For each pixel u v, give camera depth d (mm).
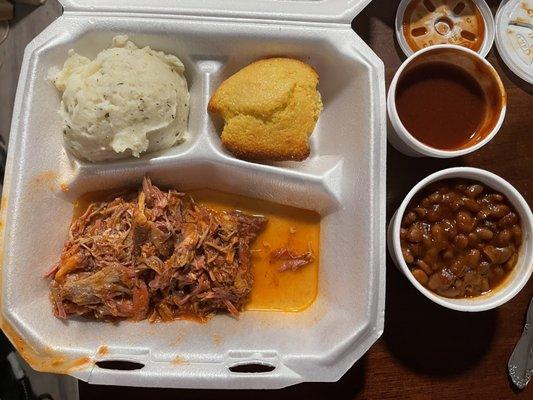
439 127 271
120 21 255
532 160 291
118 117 249
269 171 269
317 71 283
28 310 254
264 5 261
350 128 272
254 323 278
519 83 296
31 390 315
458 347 278
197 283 272
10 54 307
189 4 259
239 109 261
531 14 302
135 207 273
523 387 278
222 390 271
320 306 282
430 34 294
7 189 250
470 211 262
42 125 261
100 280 262
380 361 275
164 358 254
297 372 251
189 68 276
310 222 295
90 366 246
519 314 282
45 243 266
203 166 273
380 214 254
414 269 259
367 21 292
